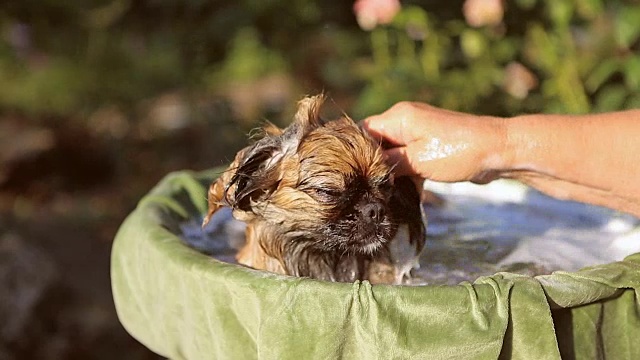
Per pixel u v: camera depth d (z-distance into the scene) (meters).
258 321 0.80
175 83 2.53
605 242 1.03
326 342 0.78
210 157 2.18
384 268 0.98
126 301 0.95
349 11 1.84
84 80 2.60
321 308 0.78
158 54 2.51
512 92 1.45
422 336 0.78
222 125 2.23
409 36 1.50
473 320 0.78
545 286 0.80
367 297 0.77
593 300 0.82
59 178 2.24
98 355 1.49
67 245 1.76
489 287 0.79
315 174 0.94
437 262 1.00
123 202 2.10
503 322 0.78
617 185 0.91
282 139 0.98
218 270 0.82
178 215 1.02
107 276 1.65
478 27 1.48
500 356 0.80
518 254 1.01
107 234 1.88
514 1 1.47
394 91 1.48
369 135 0.95
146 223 0.93
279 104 2.19
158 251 0.87
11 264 1.51
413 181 0.96
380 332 0.77
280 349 0.79
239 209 0.98
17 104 2.59
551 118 0.91
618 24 1.38
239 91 2.39
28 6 2.41
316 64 2.16
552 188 0.93
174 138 2.30
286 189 0.96
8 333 1.45
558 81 1.43
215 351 0.84
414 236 0.97
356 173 0.94
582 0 1.42
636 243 1.01
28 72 2.64
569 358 0.83
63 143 2.30
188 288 0.84
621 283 0.82
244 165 0.96
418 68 1.50
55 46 2.60
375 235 0.94
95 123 2.46
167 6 2.04
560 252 1.01
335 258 0.97
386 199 0.95
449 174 0.92
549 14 1.46
